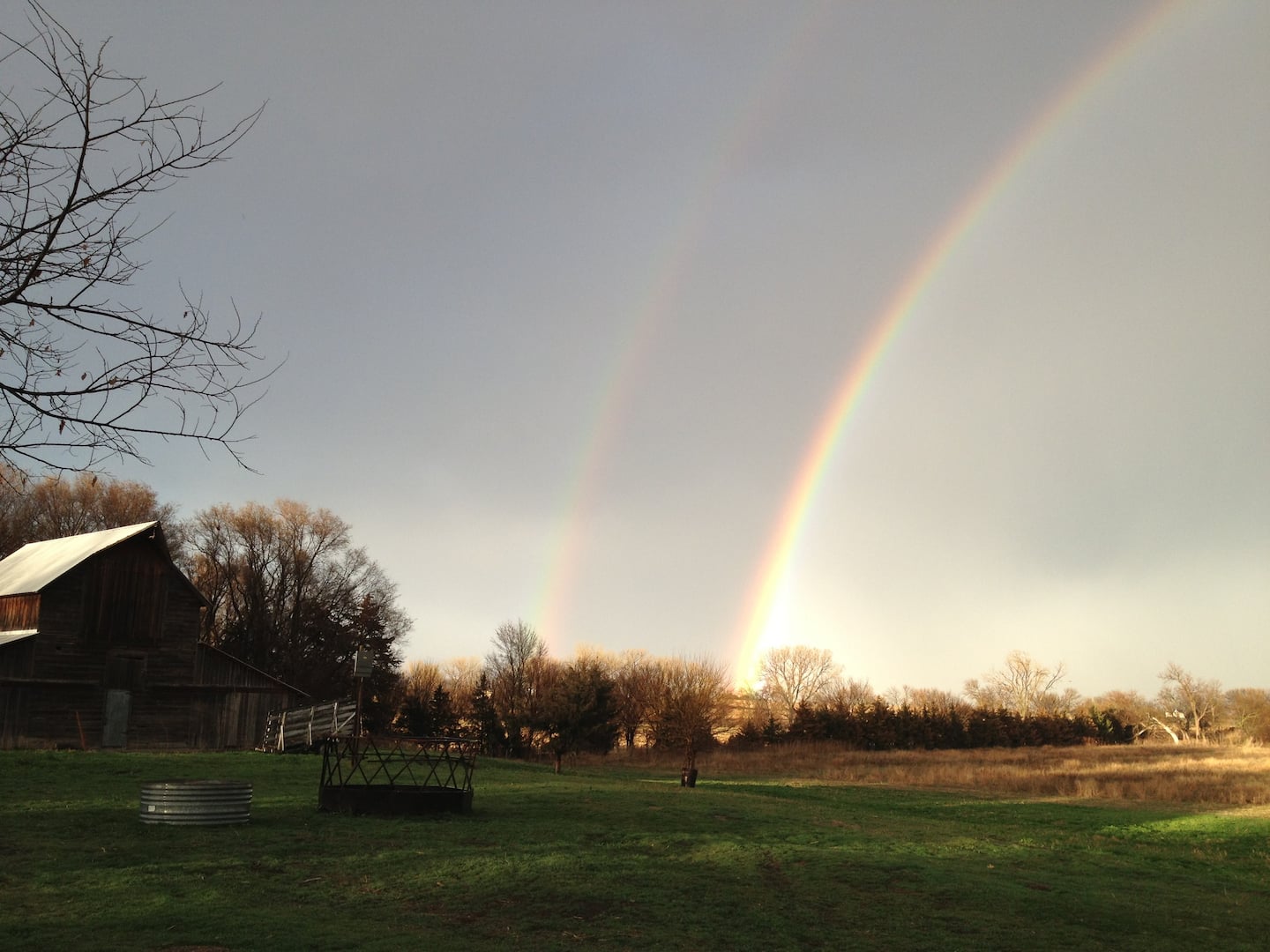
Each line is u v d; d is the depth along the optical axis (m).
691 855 19.03
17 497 59.41
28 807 21.16
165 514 71.88
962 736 100.56
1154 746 109.69
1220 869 22.81
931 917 15.19
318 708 43.66
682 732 62.44
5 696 39.97
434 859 17.22
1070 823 31.88
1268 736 126.94
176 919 12.50
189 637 44.69
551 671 83.06
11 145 6.39
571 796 28.61
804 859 19.19
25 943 11.13
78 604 42.16
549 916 13.96
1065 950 13.64
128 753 36.16
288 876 15.48
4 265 6.23
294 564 76.25
